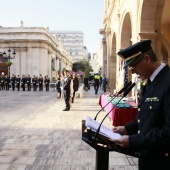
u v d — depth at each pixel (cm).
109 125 832
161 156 200
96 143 210
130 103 779
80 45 13962
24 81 2939
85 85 2994
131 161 507
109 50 2425
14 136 691
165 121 190
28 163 484
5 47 4916
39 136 693
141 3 1045
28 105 1409
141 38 1043
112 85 2348
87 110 1211
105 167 237
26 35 4875
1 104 1448
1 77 3105
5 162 488
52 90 3128
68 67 9250
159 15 1051
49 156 526
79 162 493
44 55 4975
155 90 202
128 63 211
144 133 201
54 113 1112
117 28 1816
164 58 1884
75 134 719
